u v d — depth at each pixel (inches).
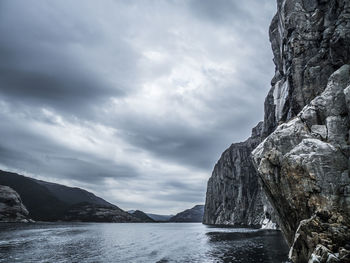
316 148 1290.6
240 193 7258.9
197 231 4677.7
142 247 2324.1
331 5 2001.7
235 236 3171.8
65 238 3112.7
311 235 1119.0
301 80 1999.3
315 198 1202.6
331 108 1438.2
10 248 2124.8
